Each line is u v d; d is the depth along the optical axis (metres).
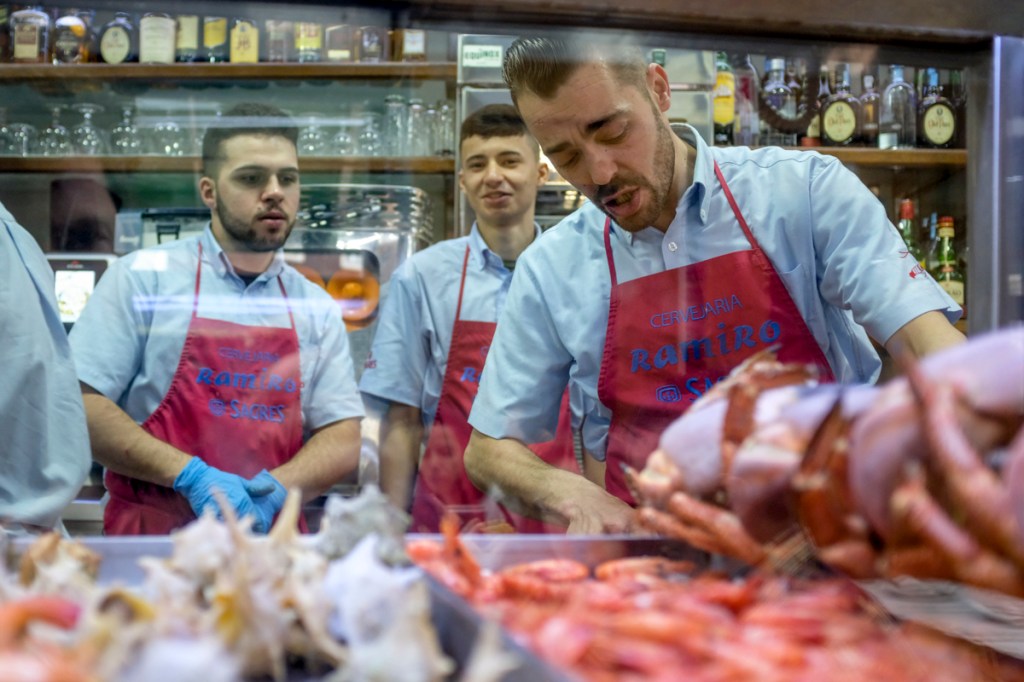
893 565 0.70
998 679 0.67
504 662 0.58
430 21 1.05
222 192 1.61
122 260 1.59
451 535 0.86
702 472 0.85
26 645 0.59
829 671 0.68
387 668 0.62
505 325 1.50
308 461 1.36
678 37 1.09
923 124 1.34
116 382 1.48
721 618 0.74
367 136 2.14
